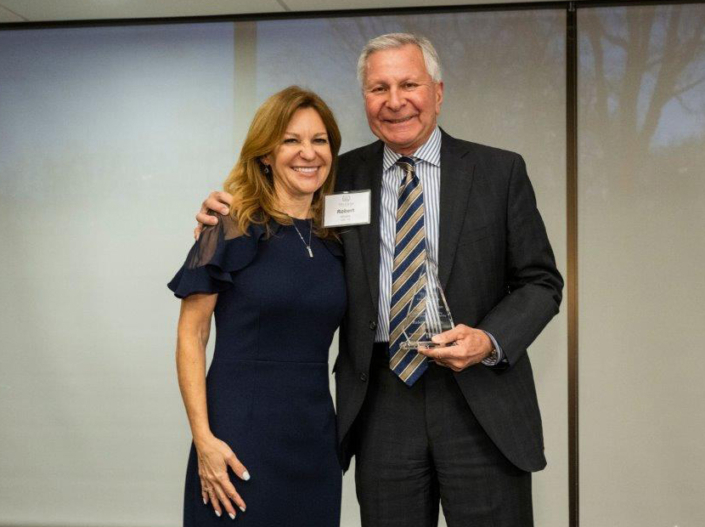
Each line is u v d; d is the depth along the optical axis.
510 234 2.38
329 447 2.31
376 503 2.41
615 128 3.92
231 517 2.14
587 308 3.94
